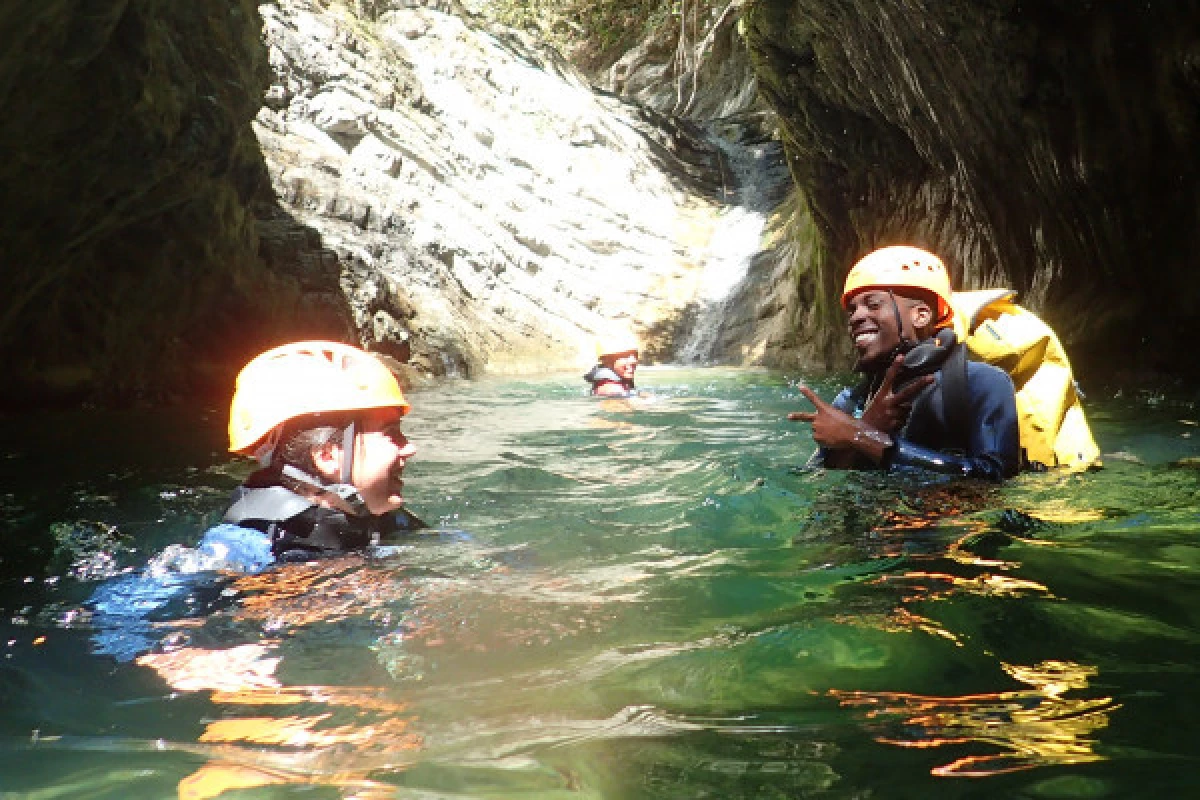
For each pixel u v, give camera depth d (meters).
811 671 2.04
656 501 4.17
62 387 8.31
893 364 3.99
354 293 12.31
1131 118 8.45
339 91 16.67
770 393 10.47
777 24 12.86
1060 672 1.99
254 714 1.92
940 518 3.41
